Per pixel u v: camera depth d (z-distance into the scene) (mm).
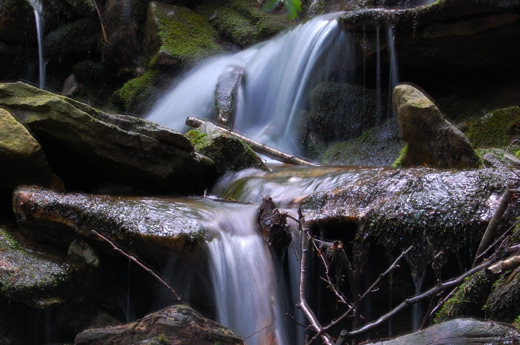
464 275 2711
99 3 11570
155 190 5469
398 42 8141
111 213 4172
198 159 5711
